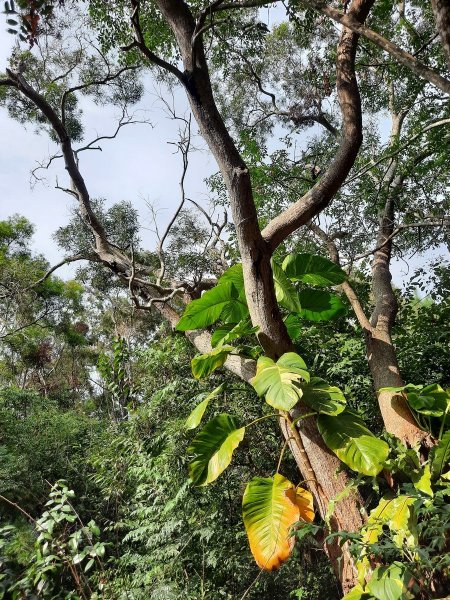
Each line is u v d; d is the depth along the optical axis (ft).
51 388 75.97
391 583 11.20
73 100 35.53
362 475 14.28
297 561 21.27
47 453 39.09
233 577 21.31
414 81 28.96
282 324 16.96
